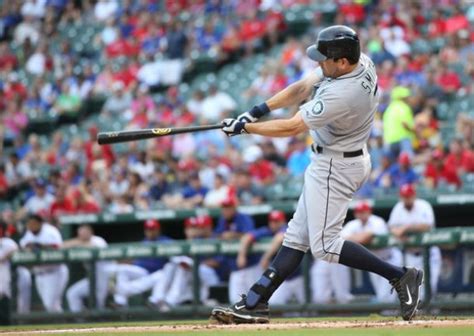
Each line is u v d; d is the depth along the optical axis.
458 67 59.34
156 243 42.41
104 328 26.25
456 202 41.44
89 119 78.00
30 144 73.25
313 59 23.38
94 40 87.50
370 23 68.31
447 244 37.38
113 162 63.56
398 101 49.25
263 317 24.88
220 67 75.69
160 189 54.66
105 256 43.00
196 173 51.50
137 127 68.50
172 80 76.69
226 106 66.44
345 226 42.38
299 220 24.83
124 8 87.69
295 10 76.00
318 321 27.16
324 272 39.56
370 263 24.38
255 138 58.88
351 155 23.95
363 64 23.59
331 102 23.08
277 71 66.81
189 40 78.12
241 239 41.06
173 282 42.16
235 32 76.50
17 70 88.31
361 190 46.47
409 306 24.36
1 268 44.03
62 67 84.69
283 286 40.25
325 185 23.98
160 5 85.00
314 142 24.30
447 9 67.75
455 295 37.12
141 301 42.50
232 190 47.22
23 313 43.84
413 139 50.47
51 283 43.62
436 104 56.06
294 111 57.78
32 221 44.41
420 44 64.56
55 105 79.81
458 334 20.17
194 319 41.38
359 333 20.92
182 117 65.38
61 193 52.03
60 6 93.12
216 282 41.50
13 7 94.81
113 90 76.25
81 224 49.09
